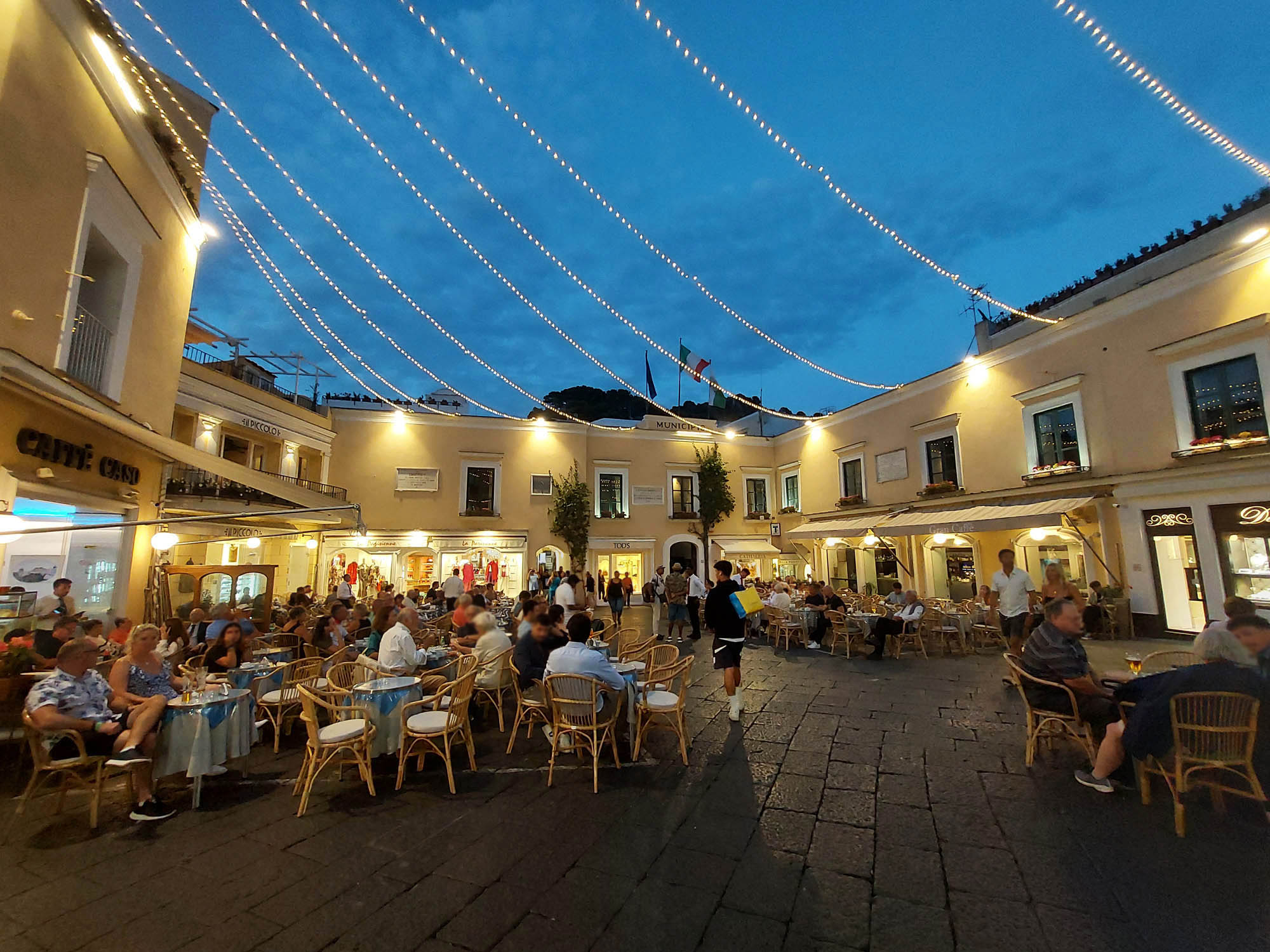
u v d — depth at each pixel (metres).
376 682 5.15
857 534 17.78
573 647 5.05
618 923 2.85
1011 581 7.73
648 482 24.48
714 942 2.70
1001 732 5.72
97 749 4.22
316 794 4.62
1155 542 11.88
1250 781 3.64
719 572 6.61
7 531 4.15
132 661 4.76
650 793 4.47
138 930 2.85
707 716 6.57
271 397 16.88
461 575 20.78
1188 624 11.30
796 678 8.49
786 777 4.70
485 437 22.30
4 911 3.02
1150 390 12.16
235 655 6.58
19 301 5.81
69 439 7.13
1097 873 3.21
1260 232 10.53
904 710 6.64
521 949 2.67
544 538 22.45
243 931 2.83
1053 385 14.02
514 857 3.52
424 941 2.74
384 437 20.95
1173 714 3.72
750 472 25.86
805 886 3.16
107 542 8.45
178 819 4.15
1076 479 13.41
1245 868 3.21
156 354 9.23
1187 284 11.63
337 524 14.65
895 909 2.93
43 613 6.61
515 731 5.79
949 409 17.28
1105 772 4.23
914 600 10.77
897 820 3.91
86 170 6.79
